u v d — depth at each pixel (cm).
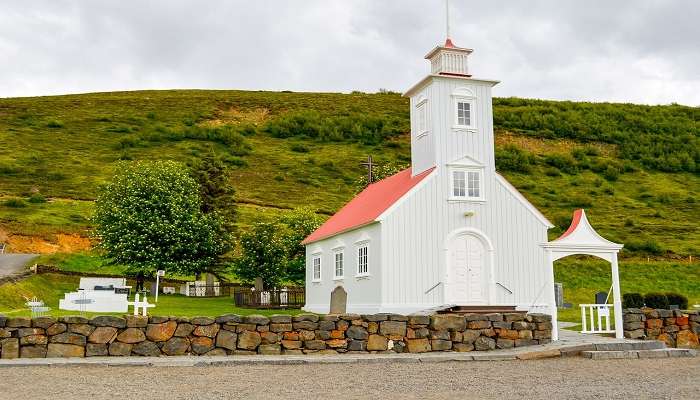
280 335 1667
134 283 4738
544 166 9575
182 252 4447
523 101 13100
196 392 1111
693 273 4925
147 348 1575
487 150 2806
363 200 3344
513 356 1644
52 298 3694
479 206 2728
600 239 2095
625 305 3086
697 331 2111
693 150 10369
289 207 7644
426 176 2675
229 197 5184
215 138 10856
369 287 2661
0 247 5516
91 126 11006
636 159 10144
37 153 9062
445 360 1599
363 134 11506
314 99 14088
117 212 4403
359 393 1113
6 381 1218
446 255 2633
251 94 14538
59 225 6134
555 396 1080
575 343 1831
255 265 4297
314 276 3447
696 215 7394
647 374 1364
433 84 2786
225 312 3177
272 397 1066
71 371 1356
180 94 14325
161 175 4731
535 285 2747
